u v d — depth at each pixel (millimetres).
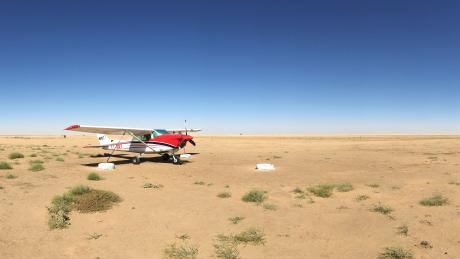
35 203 10516
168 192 13094
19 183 14125
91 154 32000
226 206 10719
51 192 12367
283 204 11086
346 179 16750
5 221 8508
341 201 11547
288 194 12836
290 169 21375
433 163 23516
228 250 6688
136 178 16891
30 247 6867
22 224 8359
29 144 55812
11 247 6809
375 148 43688
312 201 11453
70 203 10359
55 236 7574
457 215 9375
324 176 18000
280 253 6691
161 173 19203
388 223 8734
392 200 11570
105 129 23344
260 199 11445
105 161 25406
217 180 16656
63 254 6551
